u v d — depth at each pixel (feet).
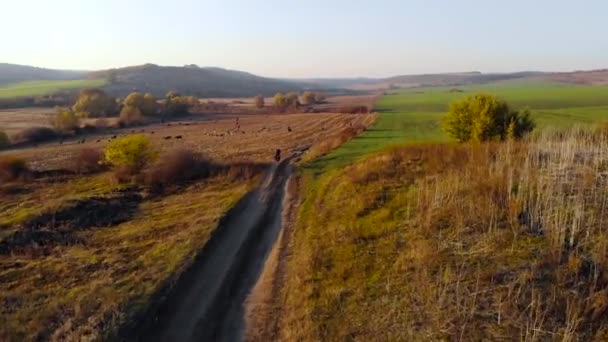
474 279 42.80
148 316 45.19
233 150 166.09
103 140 222.28
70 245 67.67
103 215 84.28
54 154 174.40
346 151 134.72
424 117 254.88
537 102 341.82
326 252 57.06
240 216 80.79
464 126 111.45
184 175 114.83
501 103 107.76
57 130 245.04
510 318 36.88
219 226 72.64
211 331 43.96
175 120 339.77
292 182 104.53
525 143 85.20
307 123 274.57
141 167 116.37
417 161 88.99
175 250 61.93
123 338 41.27
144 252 63.05
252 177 111.75
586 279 39.27
